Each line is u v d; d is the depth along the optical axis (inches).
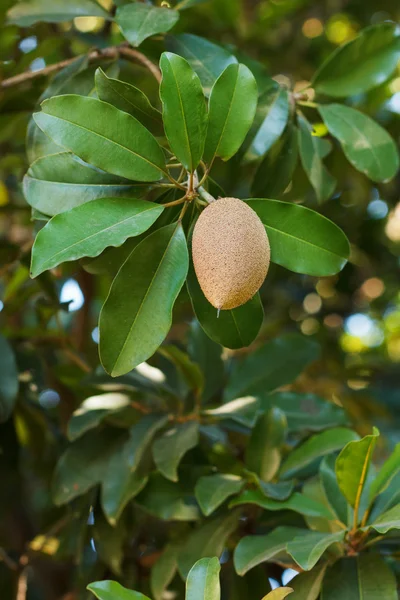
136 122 37.3
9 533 53.6
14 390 45.5
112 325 37.0
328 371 68.8
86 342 56.2
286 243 38.8
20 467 54.4
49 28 51.1
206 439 46.3
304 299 74.3
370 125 43.6
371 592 38.6
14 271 53.6
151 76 51.0
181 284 37.0
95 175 38.4
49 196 38.3
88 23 61.1
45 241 36.0
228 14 66.7
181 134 37.1
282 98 42.7
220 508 43.0
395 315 85.4
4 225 68.0
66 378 50.9
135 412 46.1
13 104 48.2
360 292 75.1
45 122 36.9
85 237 36.2
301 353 47.8
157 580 42.6
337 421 46.1
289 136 43.6
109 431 46.1
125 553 47.1
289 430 45.8
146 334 37.0
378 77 44.2
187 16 53.1
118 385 46.3
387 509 40.1
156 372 47.3
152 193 41.5
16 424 51.5
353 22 76.0
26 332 50.4
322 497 42.1
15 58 51.5
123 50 43.2
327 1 74.1
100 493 46.0
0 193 63.3
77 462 45.4
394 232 69.5
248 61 44.6
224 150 38.2
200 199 37.8
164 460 42.5
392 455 39.0
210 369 47.3
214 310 38.9
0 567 51.3
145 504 43.4
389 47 44.1
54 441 52.4
